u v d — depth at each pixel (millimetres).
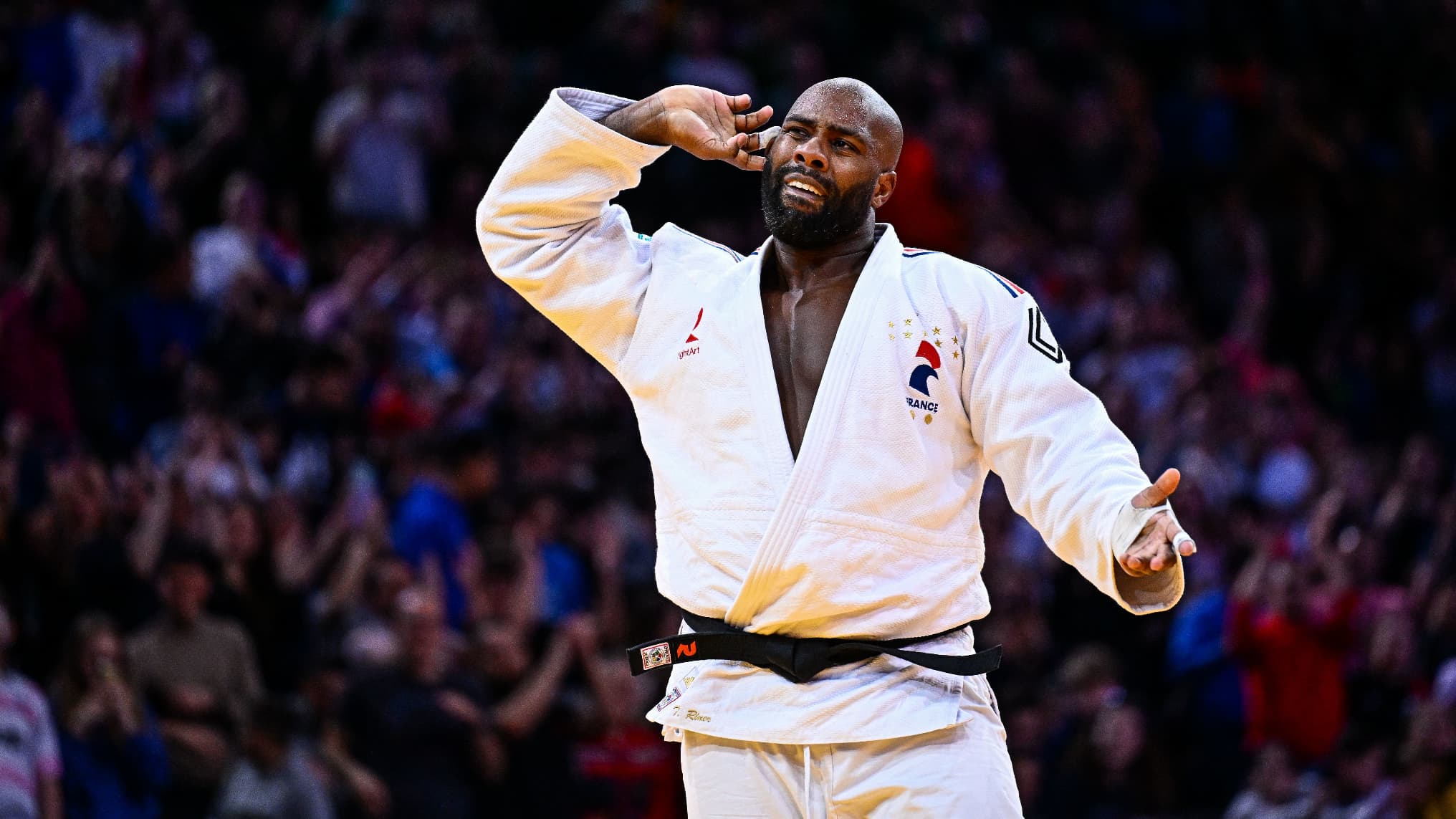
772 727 10547
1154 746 30188
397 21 46000
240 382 33781
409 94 45125
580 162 11547
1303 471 42312
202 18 48406
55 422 30812
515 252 11688
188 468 28859
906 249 11445
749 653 10641
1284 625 31906
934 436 10852
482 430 31734
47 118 36938
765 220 11352
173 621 25594
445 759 25531
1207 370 45000
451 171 45875
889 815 10492
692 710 10766
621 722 27453
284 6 47781
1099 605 35906
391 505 31938
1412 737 28734
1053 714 30859
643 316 11422
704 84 48938
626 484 37250
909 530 10703
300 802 23844
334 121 43406
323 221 43594
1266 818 29031
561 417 36844
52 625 25562
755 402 10844
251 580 27250
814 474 10586
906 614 10633
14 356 30484
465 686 26281
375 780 25094
